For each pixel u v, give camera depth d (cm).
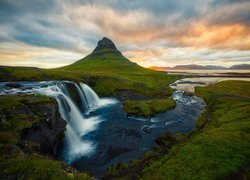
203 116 4606
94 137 3384
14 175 1184
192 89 10262
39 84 5259
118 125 4056
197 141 2691
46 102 2959
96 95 7088
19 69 7306
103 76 9156
